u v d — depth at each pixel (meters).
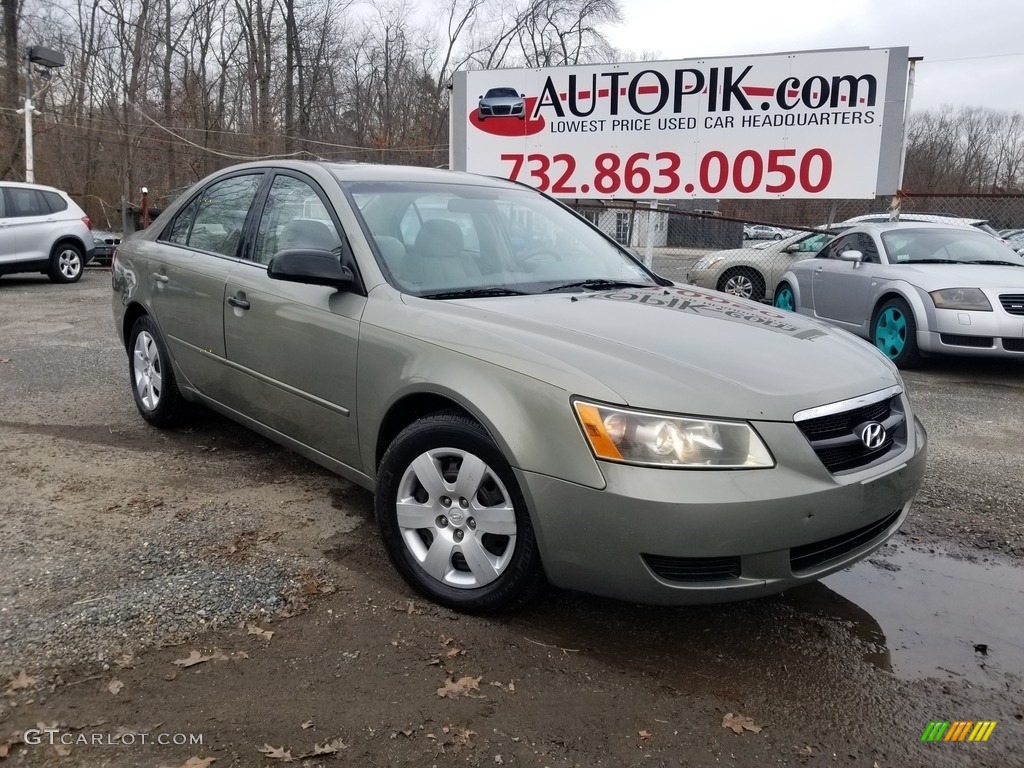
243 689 2.47
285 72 36.72
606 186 13.45
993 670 2.80
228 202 4.53
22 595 2.94
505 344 2.84
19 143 26.11
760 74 12.40
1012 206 22.19
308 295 3.59
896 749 2.36
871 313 8.46
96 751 2.18
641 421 2.50
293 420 3.76
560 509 2.59
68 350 7.74
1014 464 5.02
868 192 12.26
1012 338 7.29
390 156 35.03
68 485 4.07
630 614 3.05
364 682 2.54
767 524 2.50
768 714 2.50
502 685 2.56
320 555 3.39
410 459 3.04
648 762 2.25
